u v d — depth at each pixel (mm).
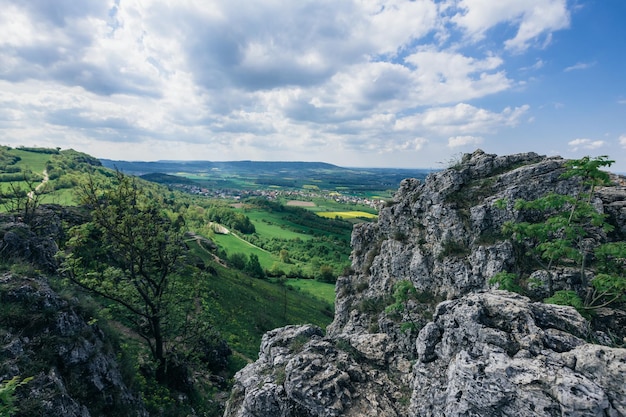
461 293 21516
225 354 38812
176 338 34188
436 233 24672
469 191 24469
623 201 19781
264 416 13734
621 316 15539
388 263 28156
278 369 15977
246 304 67688
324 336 20203
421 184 30031
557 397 8734
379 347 17438
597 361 9016
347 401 13258
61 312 17078
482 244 21375
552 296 16547
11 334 14930
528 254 19906
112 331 21391
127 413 17406
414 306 23062
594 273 17719
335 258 157875
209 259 99938
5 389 9203
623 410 8148
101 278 27031
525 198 21453
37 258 24406
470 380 10219
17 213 37812
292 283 127375
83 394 15531
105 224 26078
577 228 16500
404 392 14391
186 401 25172
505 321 11625
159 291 28516
